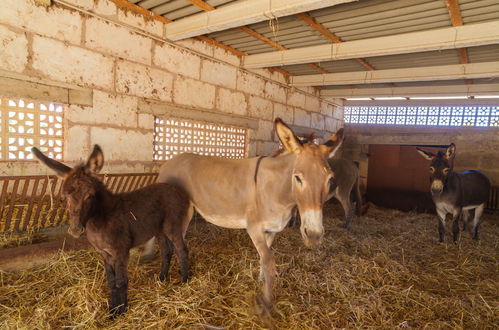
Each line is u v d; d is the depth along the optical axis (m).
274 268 2.65
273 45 5.55
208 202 3.07
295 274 3.36
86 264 3.29
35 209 3.53
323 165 2.16
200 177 3.15
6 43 3.30
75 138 3.98
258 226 2.73
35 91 3.56
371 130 10.03
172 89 5.12
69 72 3.84
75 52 3.87
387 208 9.12
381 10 3.97
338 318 2.60
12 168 3.48
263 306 2.56
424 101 9.05
